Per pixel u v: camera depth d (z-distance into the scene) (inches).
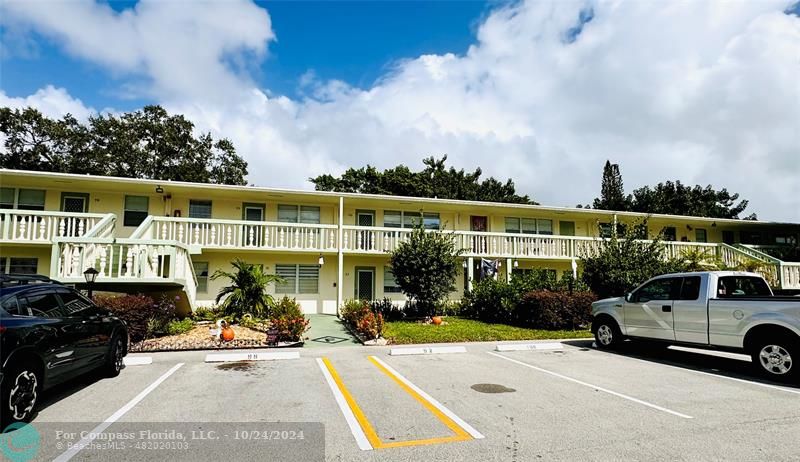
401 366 329.1
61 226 549.6
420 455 160.4
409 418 204.7
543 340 464.1
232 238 645.9
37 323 203.2
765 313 290.2
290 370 313.3
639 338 378.9
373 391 255.0
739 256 808.3
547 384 273.6
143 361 334.6
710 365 338.0
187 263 508.7
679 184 1665.8
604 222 898.7
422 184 1424.7
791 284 763.4
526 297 565.3
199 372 305.0
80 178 594.9
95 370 282.4
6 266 595.8
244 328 484.7
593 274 595.5
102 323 272.2
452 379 286.5
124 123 1224.2
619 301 400.5
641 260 567.8
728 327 310.7
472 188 1553.9
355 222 770.8
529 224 860.6
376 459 156.5
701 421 202.1
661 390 259.6
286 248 664.4
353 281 748.0
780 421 202.7
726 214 1627.7
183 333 450.0
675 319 346.9
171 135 1246.3
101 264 438.0
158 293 507.2
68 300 248.1
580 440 176.4
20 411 188.7
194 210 697.0
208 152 1337.4
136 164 1200.2
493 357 369.7
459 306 711.1
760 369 293.6
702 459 158.1
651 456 160.2
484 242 746.8
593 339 474.0
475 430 188.4
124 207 669.9
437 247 609.0
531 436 181.0
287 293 717.9
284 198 722.2
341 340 461.4
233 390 256.2
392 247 709.9
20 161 1087.0
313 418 204.5
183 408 219.8
